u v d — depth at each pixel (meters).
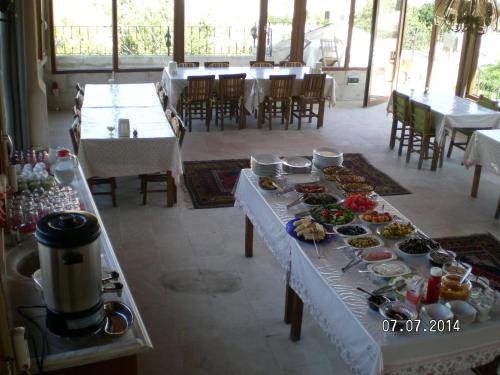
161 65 8.85
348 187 3.35
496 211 4.84
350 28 9.33
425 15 8.77
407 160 6.29
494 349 2.13
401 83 9.18
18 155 3.82
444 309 2.14
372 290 2.34
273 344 3.07
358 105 9.24
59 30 8.15
